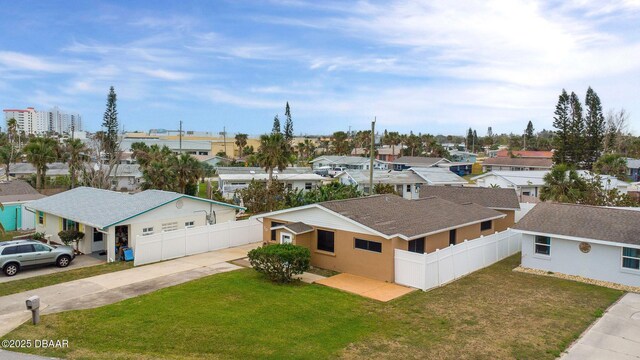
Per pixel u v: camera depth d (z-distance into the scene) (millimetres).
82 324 13531
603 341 13500
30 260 20438
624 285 19422
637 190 49750
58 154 51812
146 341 12359
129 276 19531
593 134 70750
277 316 14586
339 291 17734
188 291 17016
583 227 20844
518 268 22172
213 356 11578
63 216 25266
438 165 81938
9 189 37125
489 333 13922
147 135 149625
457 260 20406
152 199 25781
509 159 86250
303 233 21359
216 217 27891
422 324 14555
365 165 83188
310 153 121625
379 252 19453
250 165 74062
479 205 28547
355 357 11898
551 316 15547
